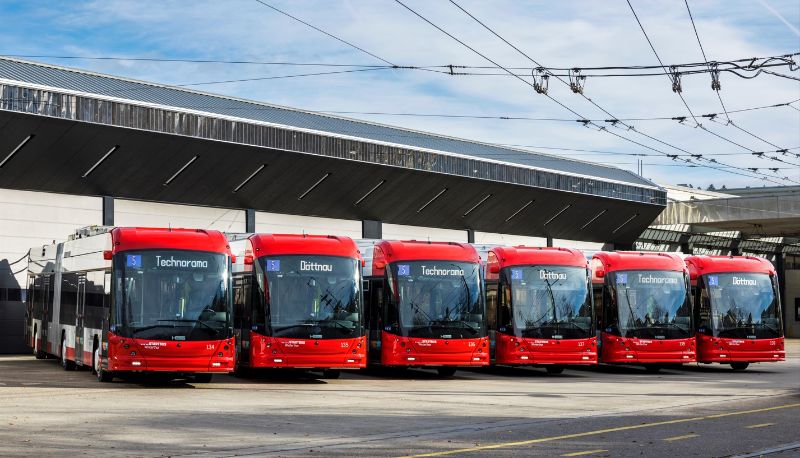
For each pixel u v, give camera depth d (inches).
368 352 1158.3
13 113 1386.6
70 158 1505.9
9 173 1483.8
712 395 932.6
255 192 1752.0
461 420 711.1
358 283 1066.7
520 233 2282.2
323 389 982.4
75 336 1127.6
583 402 855.7
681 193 2866.6
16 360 1407.5
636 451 551.2
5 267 1514.5
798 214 2260.1
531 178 2153.1
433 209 2048.5
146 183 1616.6
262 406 804.0
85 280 1091.9
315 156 1747.0
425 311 1117.1
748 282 1318.9
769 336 1309.1
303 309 1038.4
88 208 1593.3
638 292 1253.1
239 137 1638.8
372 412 763.4
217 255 983.6
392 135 2012.8
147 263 962.1
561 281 1194.6
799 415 749.9
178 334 954.7
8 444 570.6
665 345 1242.6
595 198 2301.9
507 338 1170.6
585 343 1186.6
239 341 1085.8
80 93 1455.5
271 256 1043.3
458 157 1996.8
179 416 724.0
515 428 661.9
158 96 1656.0
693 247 2736.2
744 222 2401.6
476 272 1146.0
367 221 1969.7
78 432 627.2
